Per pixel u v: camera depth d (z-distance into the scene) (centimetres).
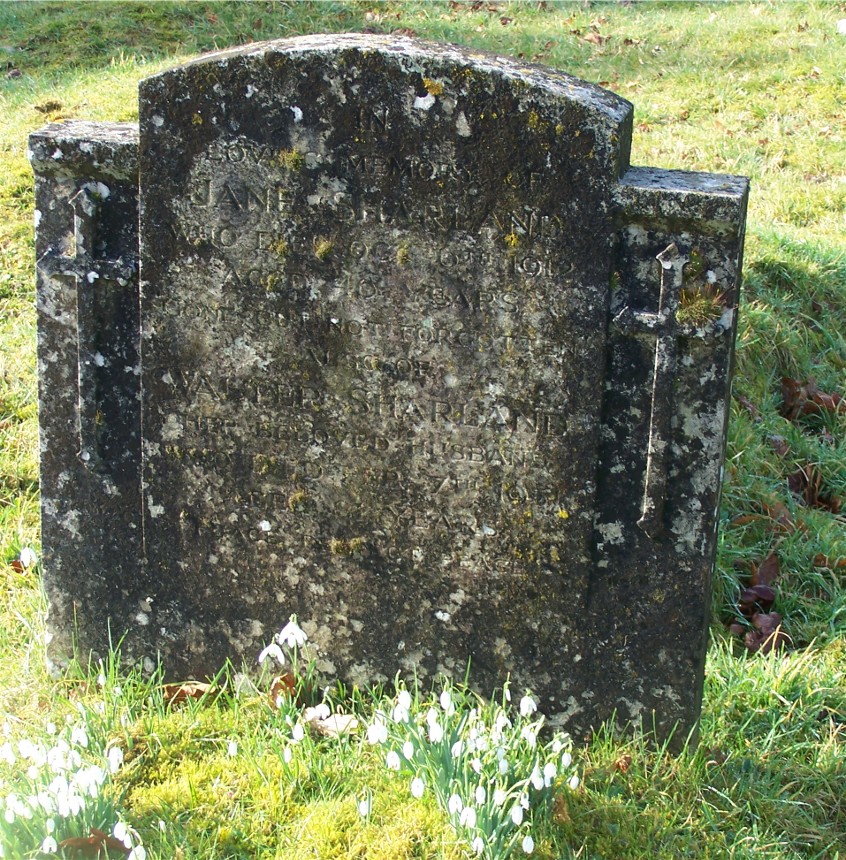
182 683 229
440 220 208
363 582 221
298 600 223
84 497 227
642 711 217
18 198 329
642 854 203
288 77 207
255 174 211
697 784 211
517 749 207
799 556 260
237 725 221
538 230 205
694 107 433
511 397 211
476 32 497
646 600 213
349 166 208
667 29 500
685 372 207
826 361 318
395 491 217
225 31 480
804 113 425
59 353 223
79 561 229
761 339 307
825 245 339
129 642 230
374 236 210
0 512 260
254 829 206
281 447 219
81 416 223
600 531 213
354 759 214
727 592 253
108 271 219
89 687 228
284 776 211
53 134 217
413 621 221
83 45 466
